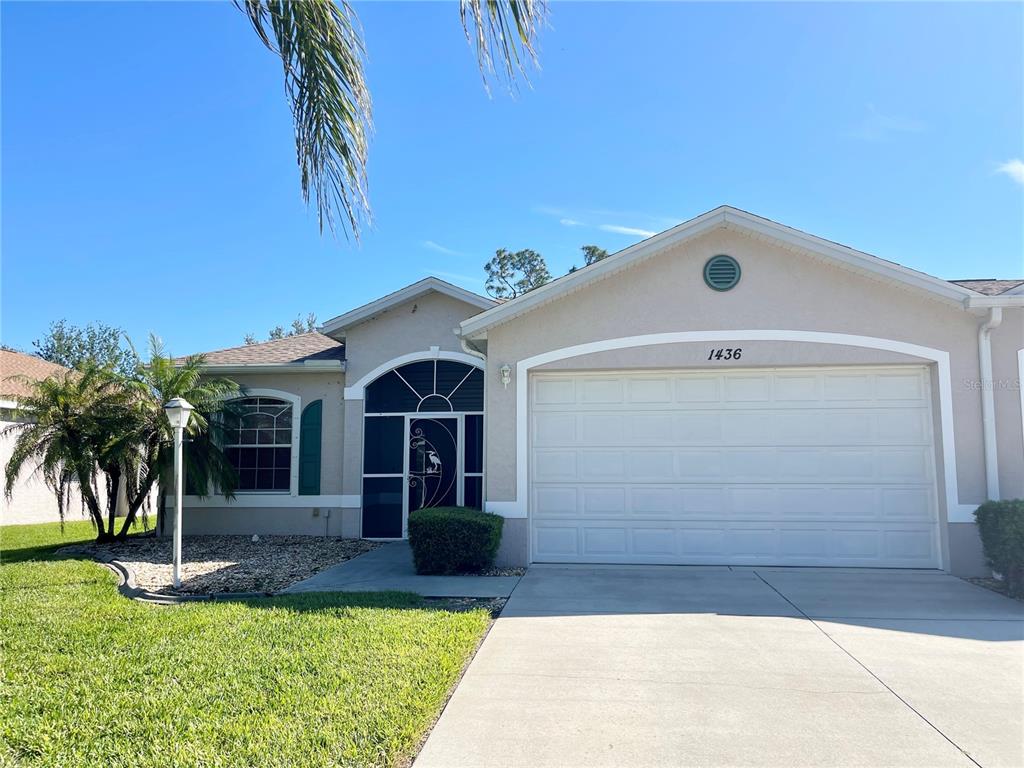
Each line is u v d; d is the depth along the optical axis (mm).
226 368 14078
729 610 7352
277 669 5234
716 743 4145
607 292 10125
